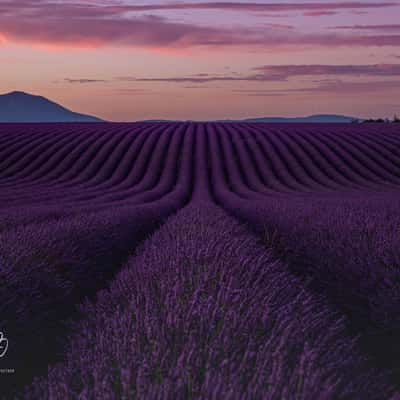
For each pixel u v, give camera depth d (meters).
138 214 13.98
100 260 8.84
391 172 41.91
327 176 40.66
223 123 71.38
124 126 65.00
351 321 6.48
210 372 2.65
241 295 4.24
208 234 7.86
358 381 3.12
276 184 37.09
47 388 3.25
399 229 7.24
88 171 41.38
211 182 40.75
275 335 3.38
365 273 6.25
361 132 55.91
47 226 8.58
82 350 3.68
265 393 2.45
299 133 55.12
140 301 4.50
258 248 7.88
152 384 2.64
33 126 64.88
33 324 5.47
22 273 5.72
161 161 45.16
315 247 7.96
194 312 3.63
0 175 39.94
